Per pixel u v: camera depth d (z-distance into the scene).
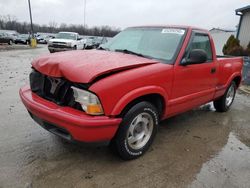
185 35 3.79
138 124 3.20
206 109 5.79
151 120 3.35
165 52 3.67
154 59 3.58
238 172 3.12
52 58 3.21
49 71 2.99
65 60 3.05
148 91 3.06
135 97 2.91
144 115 3.23
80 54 3.42
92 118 2.65
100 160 3.19
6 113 4.68
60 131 2.90
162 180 2.87
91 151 3.39
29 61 13.83
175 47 3.67
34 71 3.38
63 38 19.77
